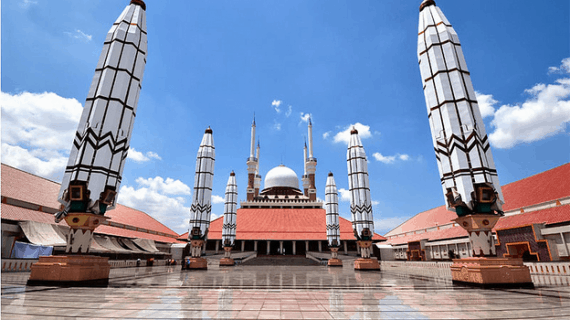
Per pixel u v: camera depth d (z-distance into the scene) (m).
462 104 14.23
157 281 14.92
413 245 42.88
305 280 16.31
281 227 56.53
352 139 32.22
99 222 14.03
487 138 14.16
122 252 33.28
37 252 22.45
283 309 7.51
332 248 38.00
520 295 9.78
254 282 14.92
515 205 30.45
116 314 6.77
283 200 66.81
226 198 41.62
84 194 13.54
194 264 27.58
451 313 7.01
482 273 11.89
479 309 7.46
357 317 6.61
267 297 9.57
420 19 16.70
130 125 15.90
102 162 14.01
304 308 7.65
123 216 43.09
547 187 28.52
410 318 6.49
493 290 11.11
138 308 7.50
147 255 40.28
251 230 55.56
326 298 9.37
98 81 15.28
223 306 7.89
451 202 13.98
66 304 7.91
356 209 29.86
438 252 38.41
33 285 12.05
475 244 12.91
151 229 46.81
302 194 73.50
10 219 23.11
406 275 20.64
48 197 29.39
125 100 15.48
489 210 12.96
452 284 13.71
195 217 29.20
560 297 9.32
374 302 8.57
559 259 22.20
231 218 40.75
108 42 15.98
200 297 9.47
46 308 7.34
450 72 14.83
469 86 14.80
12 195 25.12
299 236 53.84
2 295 9.35
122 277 17.20
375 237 54.25
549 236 23.11
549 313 6.95
